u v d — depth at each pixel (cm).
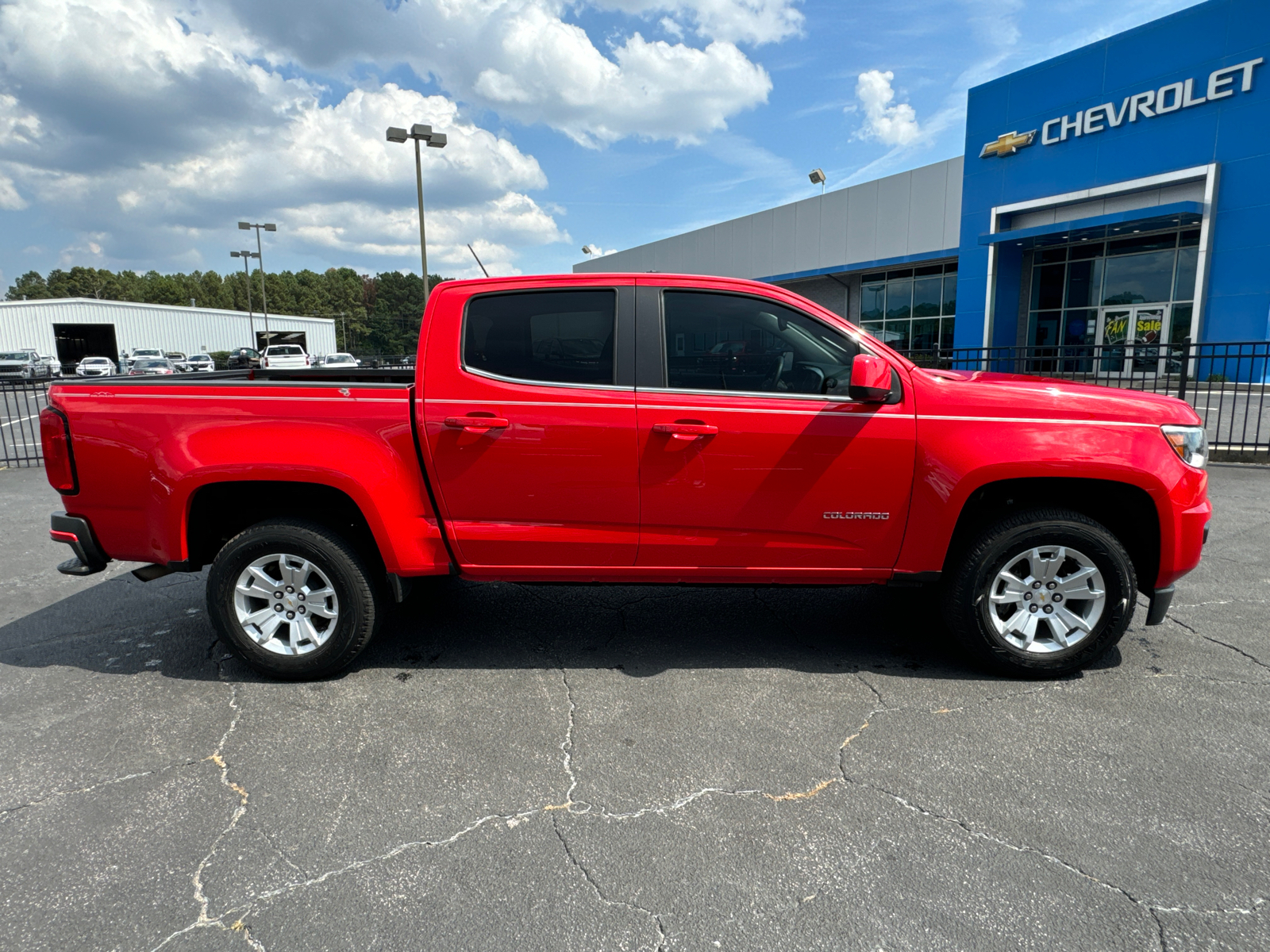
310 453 334
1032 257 2267
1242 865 222
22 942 198
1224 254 1783
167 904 212
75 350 5653
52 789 269
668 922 203
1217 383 1639
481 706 329
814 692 338
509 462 335
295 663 350
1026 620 343
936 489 332
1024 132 2158
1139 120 1908
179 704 334
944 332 2633
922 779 268
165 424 339
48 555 589
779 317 339
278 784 271
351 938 199
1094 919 202
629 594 479
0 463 1082
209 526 362
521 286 343
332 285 14412
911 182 2652
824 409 333
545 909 208
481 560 350
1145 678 346
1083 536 330
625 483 337
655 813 251
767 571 349
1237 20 1703
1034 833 238
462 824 247
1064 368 1125
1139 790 259
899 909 206
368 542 362
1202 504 334
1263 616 423
